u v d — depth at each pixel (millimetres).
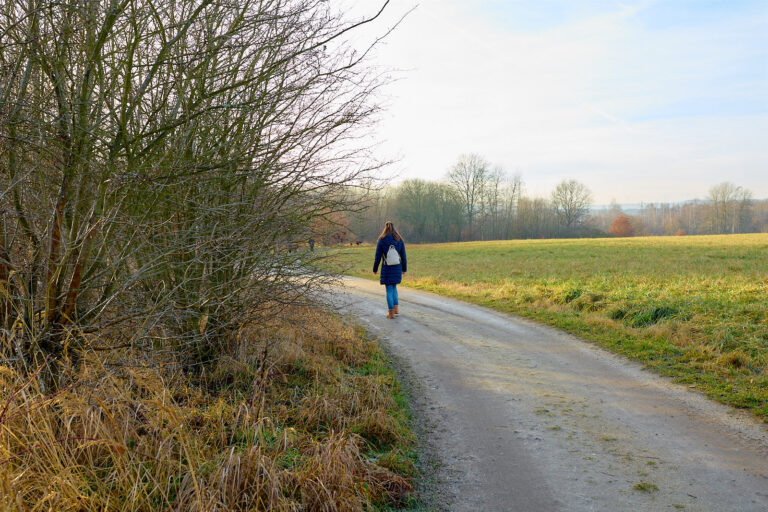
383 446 3934
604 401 4973
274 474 2736
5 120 2900
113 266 3463
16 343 3047
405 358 6883
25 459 2453
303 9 4180
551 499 3113
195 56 3621
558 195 86438
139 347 3721
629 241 46000
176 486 2680
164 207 3889
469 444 4027
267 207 4840
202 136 4320
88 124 3273
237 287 4965
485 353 7113
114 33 3334
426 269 24016
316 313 6172
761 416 4379
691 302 9203
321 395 4629
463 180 77312
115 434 2949
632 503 3016
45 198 3322
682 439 3975
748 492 3096
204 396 4219
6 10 3053
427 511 3033
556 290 12641
